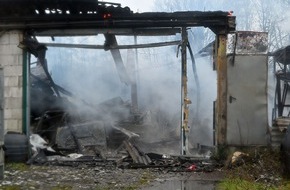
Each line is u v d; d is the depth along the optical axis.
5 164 11.29
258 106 11.59
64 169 10.57
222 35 11.85
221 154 11.53
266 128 11.52
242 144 11.55
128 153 11.94
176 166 10.90
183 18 11.96
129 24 12.21
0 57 12.66
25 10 12.38
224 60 11.80
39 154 12.12
